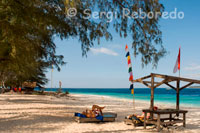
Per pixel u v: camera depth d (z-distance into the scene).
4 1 7.33
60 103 20.55
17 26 8.32
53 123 9.41
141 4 8.64
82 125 9.23
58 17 9.20
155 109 9.35
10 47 9.01
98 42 9.38
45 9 8.87
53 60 10.42
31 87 39.94
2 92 35.69
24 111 12.95
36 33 9.30
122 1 8.84
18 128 8.19
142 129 8.63
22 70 10.90
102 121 10.40
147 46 9.33
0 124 8.83
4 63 9.77
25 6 7.96
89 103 23.44
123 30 9.20
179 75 9.24
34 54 9.83
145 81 9.16
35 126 8.63
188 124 10.34
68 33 9.79
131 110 16.64
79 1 7.69
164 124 8.89
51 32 9.95
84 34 9.68
